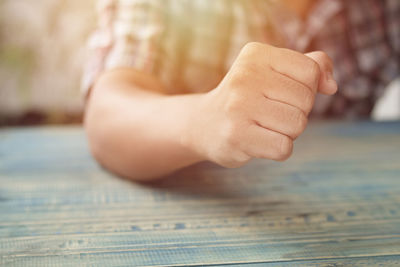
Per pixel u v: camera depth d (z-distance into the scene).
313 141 0.82
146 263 0.44
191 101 0.54
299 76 0.46
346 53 1.10
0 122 1.81
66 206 0.55
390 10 1.12
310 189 0.60
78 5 1.82
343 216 0.53
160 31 0.81
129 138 0.59
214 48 0.90
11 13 1.79
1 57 1.79
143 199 0.57
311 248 0.47
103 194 0.59
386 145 0.78
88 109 0.68
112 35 0.80
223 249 0.47
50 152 0.76
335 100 1.17
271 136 0.45
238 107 0.46
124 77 0.69
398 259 0.45
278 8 0.98
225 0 0.94
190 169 0.67
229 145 0.46
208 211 0.54
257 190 0.60
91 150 0.67
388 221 0.52
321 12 1.05
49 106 1.85
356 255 0.46
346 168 0.67
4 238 0.48
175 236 0.49
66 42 1.83
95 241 0.48
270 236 0.49
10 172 0.66
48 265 0.44
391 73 1.15
